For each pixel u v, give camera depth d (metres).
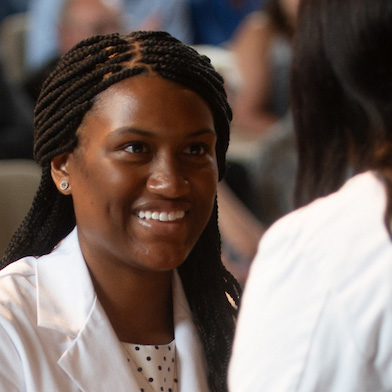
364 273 2.27
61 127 2.89
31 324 2.87
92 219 2.87
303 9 2.84
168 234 2.82
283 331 2.35
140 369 2.98
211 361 3.13
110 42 2.86
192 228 2.89
